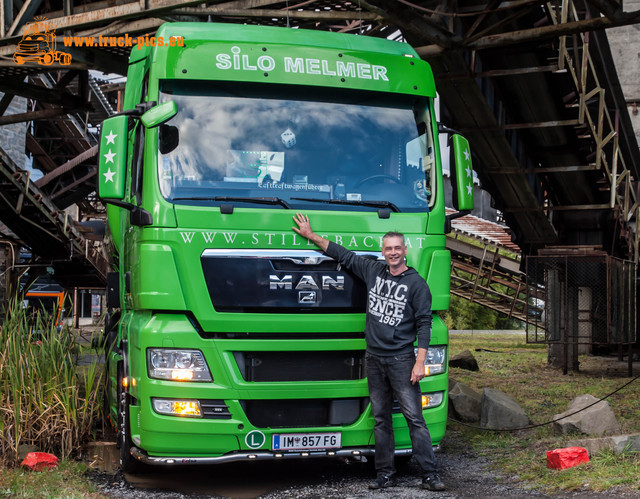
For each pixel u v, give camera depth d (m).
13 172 19.11
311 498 5.21
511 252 23.70
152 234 5.18
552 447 6.50
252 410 5.29
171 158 5.37
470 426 7.39
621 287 13.41
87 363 7.42
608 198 14.12
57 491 5.04
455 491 5.32
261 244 5.29
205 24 5.91
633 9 19.94
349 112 5.86
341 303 5.41
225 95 5.65
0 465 5.82
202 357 5.16
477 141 11.99
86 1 12.59
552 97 11.68
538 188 13.41
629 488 4.89
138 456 5.37
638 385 11.28
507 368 14.29
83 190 27.81
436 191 5.86
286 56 5.76
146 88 6.00
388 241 5.29
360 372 5.50
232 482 5.75
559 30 9.31
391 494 5.25
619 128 13.44
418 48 10.29
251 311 5.24
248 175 5.48
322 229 5.43
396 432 5.65
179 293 5.14
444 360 5.73
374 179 5.75
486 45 9.83
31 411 6.23
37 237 21.61
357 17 9.97
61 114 15.20
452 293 24.42
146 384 5.16
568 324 14.12
